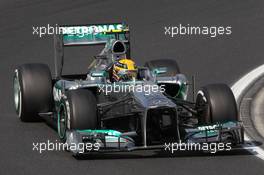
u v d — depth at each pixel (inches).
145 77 1562.5
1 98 1969.7
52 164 1378.0
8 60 2422.5
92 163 1378.0
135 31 2706.7
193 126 1472.7
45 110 1697.8
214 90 1469.0
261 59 2309.3
